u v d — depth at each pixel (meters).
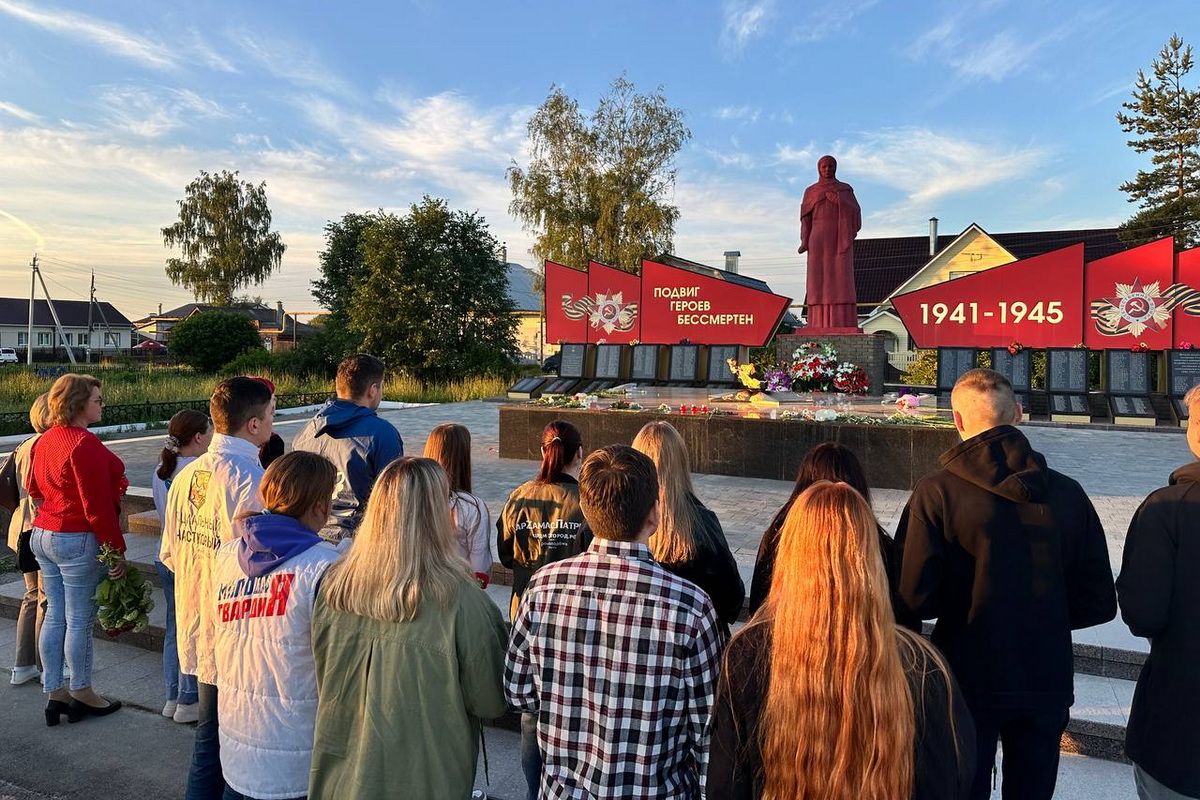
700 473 9.28
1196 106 30.17
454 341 26.17
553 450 3.17
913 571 2.29
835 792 1.41
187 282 45.00
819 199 11.77
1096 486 8.23
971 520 2.24
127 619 3.91
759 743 1.54
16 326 63.72
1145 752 2.16
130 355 48.28
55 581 3.99
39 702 4.26
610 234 29.12
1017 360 14.20
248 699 2.32
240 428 3.26
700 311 15.09
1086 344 14.02
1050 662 2.19
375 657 2.09
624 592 1.88
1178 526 2.10
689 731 1.92
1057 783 3.25
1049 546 2.21
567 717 1.91
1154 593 2.09
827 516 1.52
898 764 1.41
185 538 3.18
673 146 29.53
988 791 2.30
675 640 1.84
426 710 2.05
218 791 2.77
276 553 2.36
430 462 2.21
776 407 9.57
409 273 25.38
